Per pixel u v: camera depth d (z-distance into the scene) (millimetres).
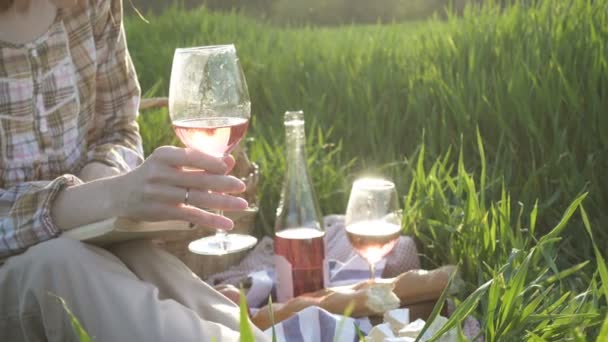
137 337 1445
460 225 2326
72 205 1653
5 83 1939
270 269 2422
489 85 3527
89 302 1484
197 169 1633
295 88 4738
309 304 1941
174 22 7637
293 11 20203
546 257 1795
